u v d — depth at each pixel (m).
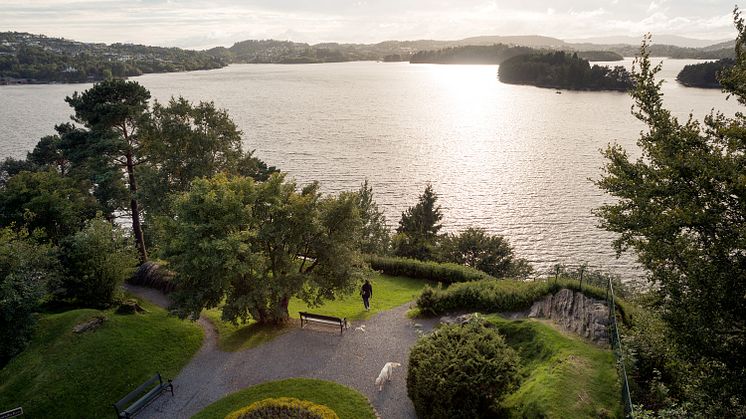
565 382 15.45
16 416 18.48
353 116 195.12
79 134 39.28
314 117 189.25
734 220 12.59
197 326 25.50
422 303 25.45
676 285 13.05
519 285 24.50
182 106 38.16
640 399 14.73
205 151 38.38
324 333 23.95
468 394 15.51
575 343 18.19
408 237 53.34
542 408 14.45
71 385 20.14
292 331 24.31
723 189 12.68
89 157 37.75
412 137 147.38
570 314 20.59
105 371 21.03
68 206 35.44
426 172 103.12
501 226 72.12
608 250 63.84
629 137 142.12
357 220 24.91
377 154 121.25
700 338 12.27
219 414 17.92
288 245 23.73
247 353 22.41
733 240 12.09
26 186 36.66
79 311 24.55
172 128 37.22
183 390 20.03
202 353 23.02
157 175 36.97
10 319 21.50
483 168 107.00
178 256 21.72
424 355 17.19
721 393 12.06
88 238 27.50
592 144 133.12
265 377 20.34
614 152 15.81
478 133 155.88
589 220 74.31
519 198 85.00
